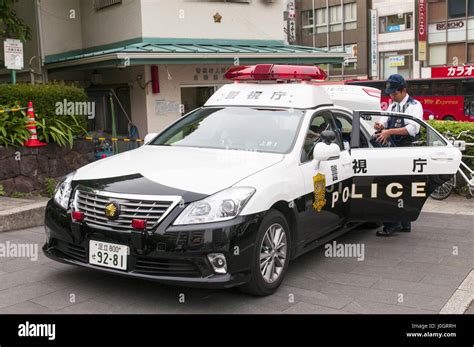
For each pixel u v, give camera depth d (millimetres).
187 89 12258
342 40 42188
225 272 3916
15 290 4395
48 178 7977
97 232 4062
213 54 11250
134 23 11773
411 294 4508
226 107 5699
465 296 4461
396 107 6625
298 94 5559
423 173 5891
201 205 3908
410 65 38219
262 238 4156
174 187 4039
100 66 11016
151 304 4172
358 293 4520
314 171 4953
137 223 3881
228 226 3885
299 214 4684
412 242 6191
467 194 9086
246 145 5074
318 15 43688
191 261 3857
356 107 8977
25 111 7844
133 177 4266
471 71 23234
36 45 12617
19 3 12859
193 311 4070
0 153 7328
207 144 5207
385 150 5816
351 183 5668
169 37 12039
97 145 10727
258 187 4172
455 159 5973
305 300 4340
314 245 5164
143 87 11461
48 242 4535
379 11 39594
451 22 34594
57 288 4449
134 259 3951
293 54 12539
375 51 38938
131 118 11992
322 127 5504
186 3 12227
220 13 12805
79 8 13297
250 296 4367
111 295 4328
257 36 13547
